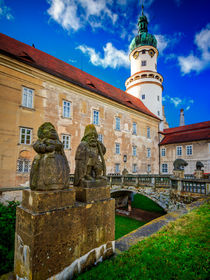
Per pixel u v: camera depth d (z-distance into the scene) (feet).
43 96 51.70
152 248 10.06
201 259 8.89
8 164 42.55
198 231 12.09
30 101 48.98
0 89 42.93
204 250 9.70
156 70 114.42
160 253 9.50
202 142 83.76
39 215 6.84
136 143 85.51
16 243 7.89
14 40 58.54
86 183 9.57
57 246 7.44
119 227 37.19
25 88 48.19
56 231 7.44
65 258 7.73
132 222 41.29
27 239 6.95
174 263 8.59
